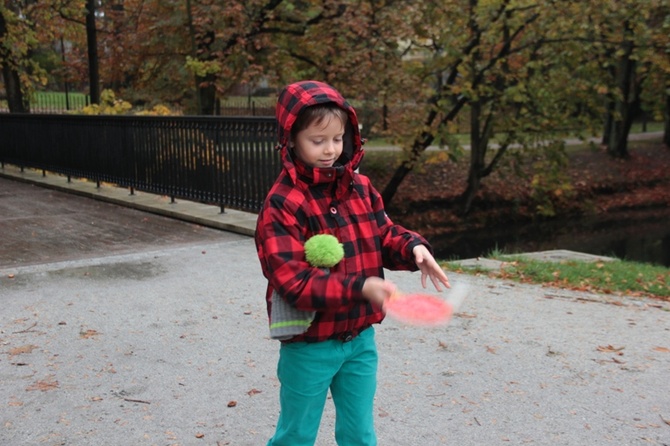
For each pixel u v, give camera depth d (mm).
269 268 2078
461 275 6848
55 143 13438
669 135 32281
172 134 10086
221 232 8570
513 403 3635
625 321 5254
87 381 3869
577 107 23172
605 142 31219
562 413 3523
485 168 22969
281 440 2312
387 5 17875
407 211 22484
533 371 4098
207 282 6105
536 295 6039
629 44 19734
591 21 18469
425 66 20938
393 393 3740
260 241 2156
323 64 19781
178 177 10086
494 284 6430
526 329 4938
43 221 9320
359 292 1973
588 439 3242
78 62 25438
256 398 3650
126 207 10641
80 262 6832
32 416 3418
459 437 3240
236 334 4691
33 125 14234
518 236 20562
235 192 8992
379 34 17562
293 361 2211
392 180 21984
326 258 2061
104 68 24312
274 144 8211
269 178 8344
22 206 10695
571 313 5438
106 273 6430
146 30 21156
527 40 20156
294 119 2090
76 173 12789
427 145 21922
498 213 23000
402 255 2262
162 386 3805
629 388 3869
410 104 20297
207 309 5277
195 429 3293
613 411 3559
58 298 5566
